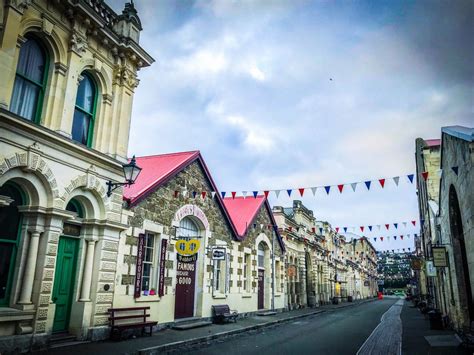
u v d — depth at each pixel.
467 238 11.12
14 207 10.14
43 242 10.33
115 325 12.19
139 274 13.81
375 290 101.19
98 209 12.36
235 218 24.50
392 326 19.62
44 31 10.62
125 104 13.62
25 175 9.95
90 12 11.76
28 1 10.04
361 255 77.62
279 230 30.77
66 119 11.08
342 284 55.72
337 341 13.97
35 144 10.02
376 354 11.25
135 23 14.09
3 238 9.80
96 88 12.89
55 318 11.10
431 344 12.91
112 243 12.62
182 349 11.81
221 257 18.55
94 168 11.99
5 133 9.29
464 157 9.70
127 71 13.67
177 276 17.16
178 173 16.84
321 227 44.97
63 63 11.20
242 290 22.31
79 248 12.09
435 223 19.47
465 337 12.52
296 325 20.20
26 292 9.77
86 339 11.42
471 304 13.34
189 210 17.45
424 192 26.66
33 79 10.63
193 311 17.98
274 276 26.95
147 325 13.09
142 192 14.17
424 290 42.50
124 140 13.43
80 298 11.72
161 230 15.38
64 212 10.73
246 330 16.83
